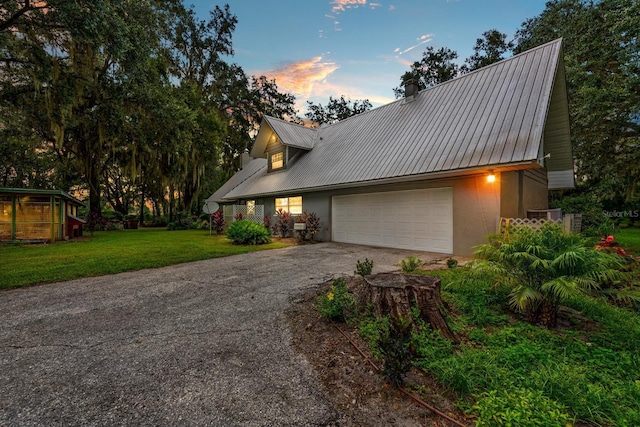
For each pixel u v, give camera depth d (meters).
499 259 3.70
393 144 9.69
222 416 1.92
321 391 2.19
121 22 9.20
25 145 17.28
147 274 6.12
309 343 2.96
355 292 4.27
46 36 9.79
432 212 8.20
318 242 11.16
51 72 10.21
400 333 2.18
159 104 13.88
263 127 15.23
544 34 15.82
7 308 4.08
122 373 2.46
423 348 2.55
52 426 1.85
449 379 2.13
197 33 21.59
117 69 13.45
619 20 9.59
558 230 3.71
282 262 7.27
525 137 6.33
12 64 10.95
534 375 2.19
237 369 2.50
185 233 16.36
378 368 2.40
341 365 2.53
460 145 7.50
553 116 8.45
